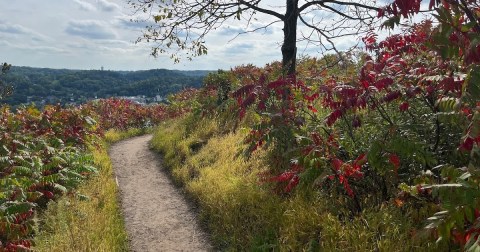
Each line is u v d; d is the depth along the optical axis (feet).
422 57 14.85
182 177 29.68
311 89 20.51
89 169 27.35
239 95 21.13
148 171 35.09
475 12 9.53
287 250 15.48
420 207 14.20
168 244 19.67
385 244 12.98
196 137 39.42
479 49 8.37
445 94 12.55
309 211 16.89
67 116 35.19
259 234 17.69
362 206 15.93
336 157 15.83
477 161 10.04
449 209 8.96
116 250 18.39
